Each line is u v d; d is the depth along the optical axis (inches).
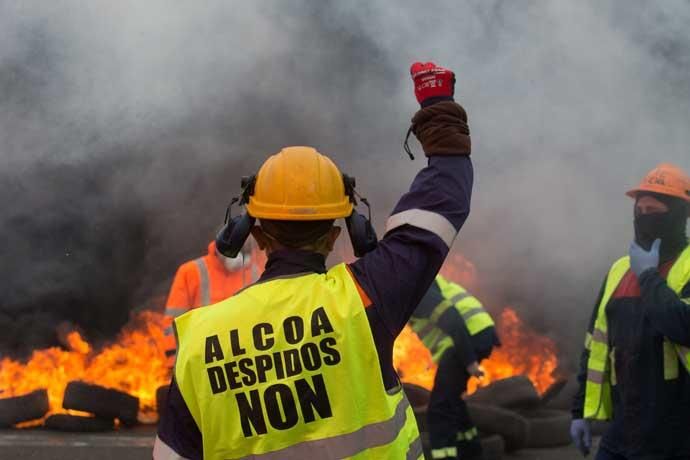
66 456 227.6
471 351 211.3
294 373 68.4
